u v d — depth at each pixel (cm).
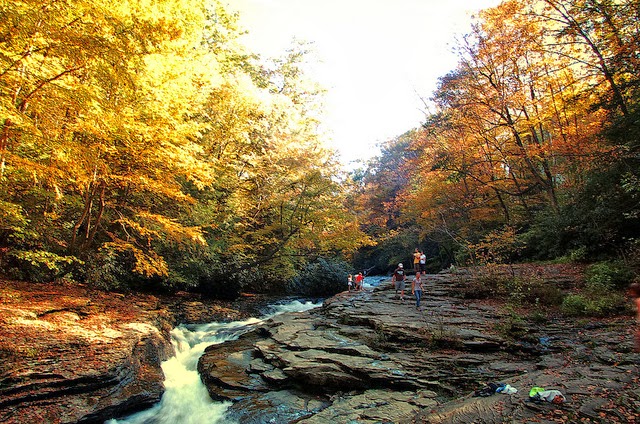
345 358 859
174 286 1742
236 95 1898
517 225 2455
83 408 618
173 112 1133
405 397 688
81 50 770
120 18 832
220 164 1845
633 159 1366
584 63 1703
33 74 765
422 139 2842
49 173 870
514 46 1942
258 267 2175
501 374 731
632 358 670
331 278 2677
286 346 988
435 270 3503
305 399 746
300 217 2050
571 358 746
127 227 1498
